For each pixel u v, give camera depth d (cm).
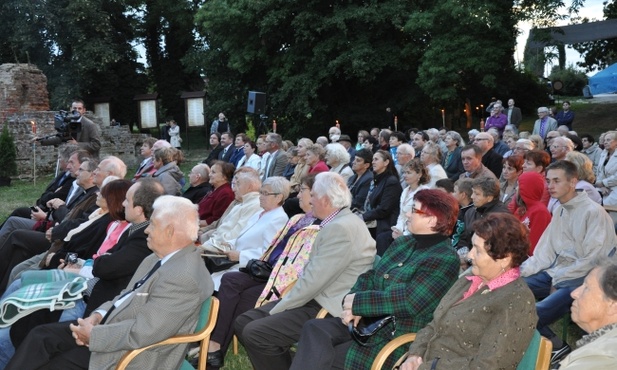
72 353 393
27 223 725
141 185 464
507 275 326
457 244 584
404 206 674
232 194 711
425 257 379
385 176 711
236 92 2725
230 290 493
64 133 1105
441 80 2169
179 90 3344
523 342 313
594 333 280
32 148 1945
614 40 2698
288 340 428
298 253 475
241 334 447
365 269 437
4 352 455
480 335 324
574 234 479
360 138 1397
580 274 459
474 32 2155
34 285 455
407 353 354
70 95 2775
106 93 3066
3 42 2850
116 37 3112
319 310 436
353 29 2419
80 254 554
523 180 562
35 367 388
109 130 2239
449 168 1028
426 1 2331
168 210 389
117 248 482
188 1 3148
